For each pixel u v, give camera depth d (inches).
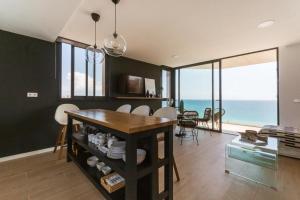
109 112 95.3
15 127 111.6
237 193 71.2
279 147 119.6
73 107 130.3
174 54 176.7
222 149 130.1
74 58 143.0
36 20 92.3
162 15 94.0
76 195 69.6
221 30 114.5
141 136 50.0
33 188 74.5
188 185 77.4
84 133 94.4
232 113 364.2
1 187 75.1
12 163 102.3
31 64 118.3
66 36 126.7
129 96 189.3
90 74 156.4
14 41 110.6
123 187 61.5
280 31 115.8
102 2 81.4
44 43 124.5
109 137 72.6
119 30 114.8
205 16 95.1
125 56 184.9
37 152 120.6
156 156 54.8
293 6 84.3
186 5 83.7
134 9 87.7
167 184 59.2
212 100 207.6
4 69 106.8
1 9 80.2
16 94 111.7
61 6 77.8
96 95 161.6
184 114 173.2
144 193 57.7
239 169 93.5
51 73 128.6
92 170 75.8
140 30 114.7
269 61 221.9
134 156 48.4
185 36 125.1
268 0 79.6
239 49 158.1
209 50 161.5
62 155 116.3
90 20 100.1
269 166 87.4
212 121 205.2
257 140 94.5
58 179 82.6
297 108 140.2
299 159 111.8
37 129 121.3
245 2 81.1
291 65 143.2
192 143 147.6
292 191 72.7
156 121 58.2
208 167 97.0
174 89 252.4
